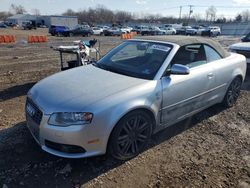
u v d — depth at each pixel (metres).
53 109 3.16
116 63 4.30
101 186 3.13
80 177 3.26
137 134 3.60
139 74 3.88
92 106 3.13
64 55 13.12
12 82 7.70
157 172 3.42
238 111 5.50
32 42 23.84
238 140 4.32
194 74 4.28
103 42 24.58
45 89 3.60
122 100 3.30
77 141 3.10
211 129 4.67
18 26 70.31
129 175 3.33
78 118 3.08
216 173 3.44
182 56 4.23
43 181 3.18
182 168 3.52
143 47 4.42
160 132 4.47
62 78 3.92
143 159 3.67
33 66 10.59
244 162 3.71
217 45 5.11
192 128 4.68
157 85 3.71
